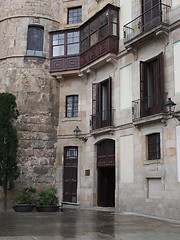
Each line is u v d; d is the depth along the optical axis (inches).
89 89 851.4
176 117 535.5
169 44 598.2
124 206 668.7
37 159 832.3
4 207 743.1
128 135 685.3
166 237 347.6
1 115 751.1
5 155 733.9
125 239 330.0
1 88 876.6
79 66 855.1
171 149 564.7
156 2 650.2
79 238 330.6
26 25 897.5
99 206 773.9
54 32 899.4
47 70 890.1
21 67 872.3
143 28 679.7
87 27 845.2
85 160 823.1
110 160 746.8
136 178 642.2
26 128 837.8
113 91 754.8
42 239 319.3
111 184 803.4
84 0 923.4
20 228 403.9
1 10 928.9
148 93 657.0
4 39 906.1
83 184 812.0
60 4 933.8
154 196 598.5
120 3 773.3
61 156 856.3
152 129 613.3
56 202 794.2
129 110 691.4
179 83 565.9
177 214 533.0
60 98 893.8
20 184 803.4
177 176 545.6
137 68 680.4
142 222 481.7
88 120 837.2
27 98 855.7
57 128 876.6
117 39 753.6
